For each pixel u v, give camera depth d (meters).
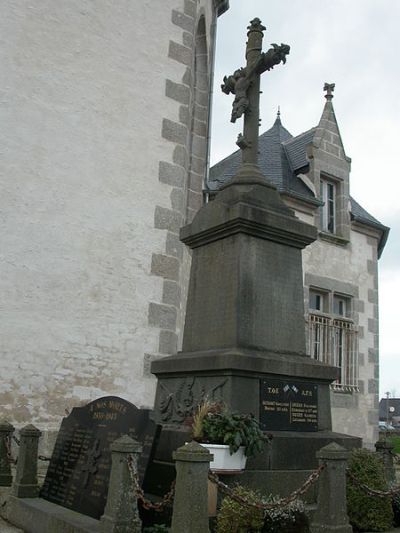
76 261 9.66
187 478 4.11
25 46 9.81
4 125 9.40
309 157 15.02
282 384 5.98
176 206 10.93
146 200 10.59
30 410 8.85
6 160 9.30
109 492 4.68
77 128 10.09
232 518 4.64
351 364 14.58
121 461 4.65
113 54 10.76
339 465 4.72
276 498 5.08
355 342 14.75
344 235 15.09
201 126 13.47
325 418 6.26
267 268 6.43
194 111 13.49
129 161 10.54
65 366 9.26
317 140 15.13
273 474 5.41
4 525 5.85
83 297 9.62
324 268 14.44
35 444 6.34
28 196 9.40
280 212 6.71
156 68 11.25
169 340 10.36
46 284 9.32
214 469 5.02
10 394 8.73
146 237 10.45
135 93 10.87
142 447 4.98
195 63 13.74
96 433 5.78
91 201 9.98
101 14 10.76
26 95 9.68
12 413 8.70
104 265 9.92
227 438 5.07
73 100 10.13
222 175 14.96
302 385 6.14
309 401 6.16
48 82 9.93
